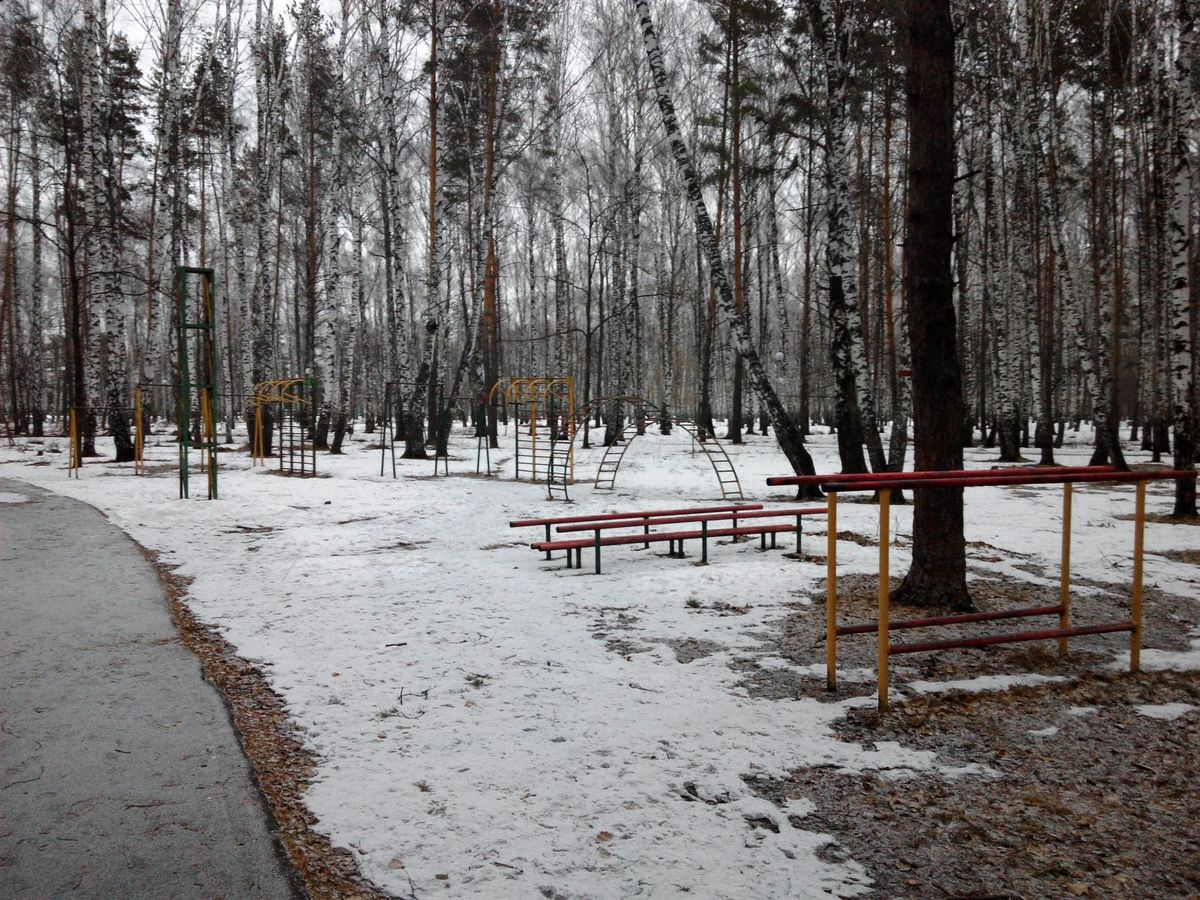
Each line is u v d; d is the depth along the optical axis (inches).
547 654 210.4
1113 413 792.9
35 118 1066.7
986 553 366.3
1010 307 952.9
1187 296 499.8
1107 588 298.0
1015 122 862.5
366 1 884.6
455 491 639.1
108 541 370.9
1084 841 119.7
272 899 99.0
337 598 275.9
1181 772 143.6
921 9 242.8
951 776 141.2
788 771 141.7
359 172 1104.2
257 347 971.3
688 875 107.5
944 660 208.2
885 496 172.6
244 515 483.5
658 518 357.7
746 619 248.4
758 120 921.5
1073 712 172.4
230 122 1084.5
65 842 112.2
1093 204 991.0
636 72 1137.4
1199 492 636.7
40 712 163.3
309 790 131.3
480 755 145.9
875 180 1046.4
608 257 1379.2
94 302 858.8
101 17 813.9
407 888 102.8
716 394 2335.1
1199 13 660.7
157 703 169.0
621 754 147.0
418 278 1863.9
